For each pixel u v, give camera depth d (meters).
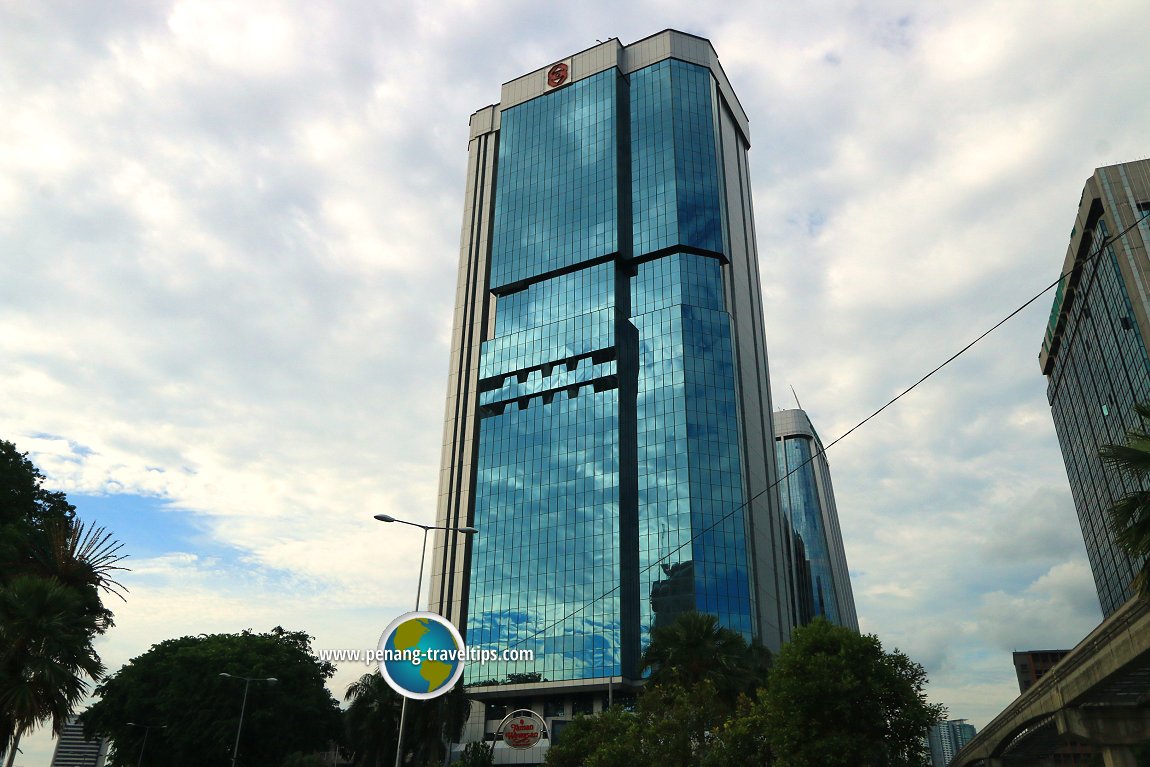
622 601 110.69
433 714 63.75
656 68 146.62
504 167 152.12
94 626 33.09
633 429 123.25
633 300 132.38
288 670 82.25
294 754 77.25
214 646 81.06
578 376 128.12
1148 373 126.12
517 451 128.50
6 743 29.81
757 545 117.62
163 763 76.94
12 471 52.47
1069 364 178.88
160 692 77.44
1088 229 140.25
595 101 146.88
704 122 142.50
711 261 132.25
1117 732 45.06
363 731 64.62
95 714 80.94
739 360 129.50
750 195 156.38
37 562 34.72
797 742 37.38
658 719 45.19
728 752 40.72
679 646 53.19
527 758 106.62
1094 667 39.41
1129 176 130.75
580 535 117.31
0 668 29.89
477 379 139.50
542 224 142.50
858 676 37.97
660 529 115.00
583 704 109.62
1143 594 23.23
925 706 37.22
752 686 52.22
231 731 74.06
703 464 117.31
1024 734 61.62
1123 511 23.38
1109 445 24.28
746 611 108.62
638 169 140.12
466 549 126.75
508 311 140.62
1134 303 124.25
